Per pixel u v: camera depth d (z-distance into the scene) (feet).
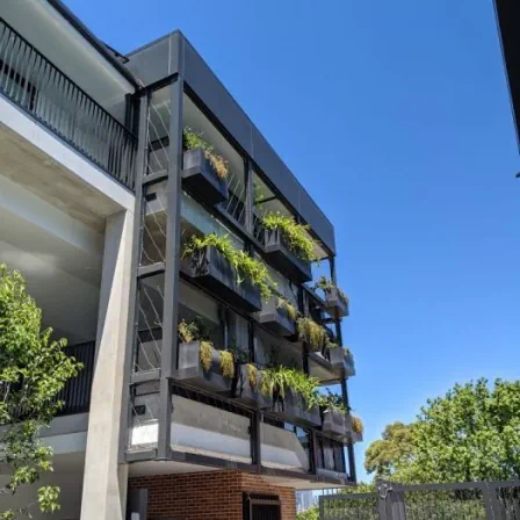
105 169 27.96
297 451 36.78
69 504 33.78
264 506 34.94
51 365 19.60
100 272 30.35
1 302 18.01
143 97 31.89
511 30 8.44
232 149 37.81
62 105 29.66
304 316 42.27
